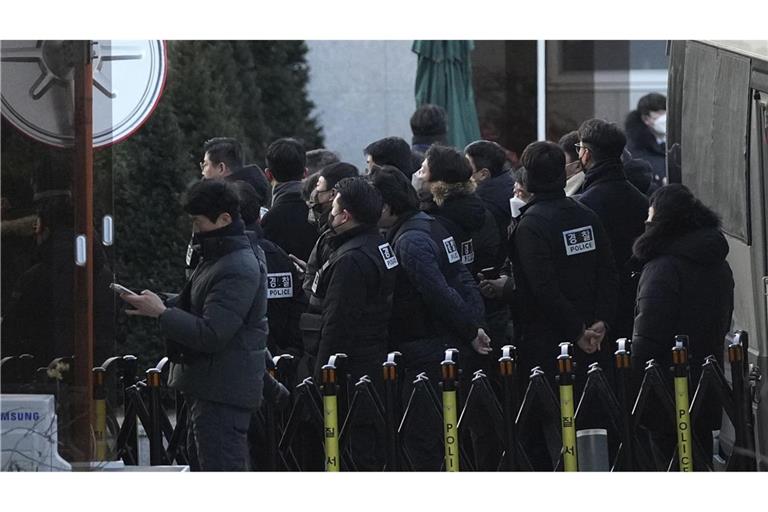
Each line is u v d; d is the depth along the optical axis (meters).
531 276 17.72
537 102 35.59
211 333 14.68
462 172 18.62
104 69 15.65
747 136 17.61
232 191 14.97
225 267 14.83
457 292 17.64
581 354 18.09
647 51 36.97
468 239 18.66
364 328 17.14
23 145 14.50
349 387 16.70
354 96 37.84
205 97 30.05
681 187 17.25
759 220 17.44
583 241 17.89
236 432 15.16
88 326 15.02
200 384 15.01
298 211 20.28
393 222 17.95
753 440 16.48
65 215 14.82
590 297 18.05
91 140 14.97
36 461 14.44
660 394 16.30
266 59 37.19
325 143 37.94
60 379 14.80
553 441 16.61
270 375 16.64
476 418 16.41
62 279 14.80
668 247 17.17
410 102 37.84
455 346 17.77
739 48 17.95
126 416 17.53
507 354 16.33
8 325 14.48
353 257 16.94
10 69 14.41
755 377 16.64
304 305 19.33
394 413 16.28
